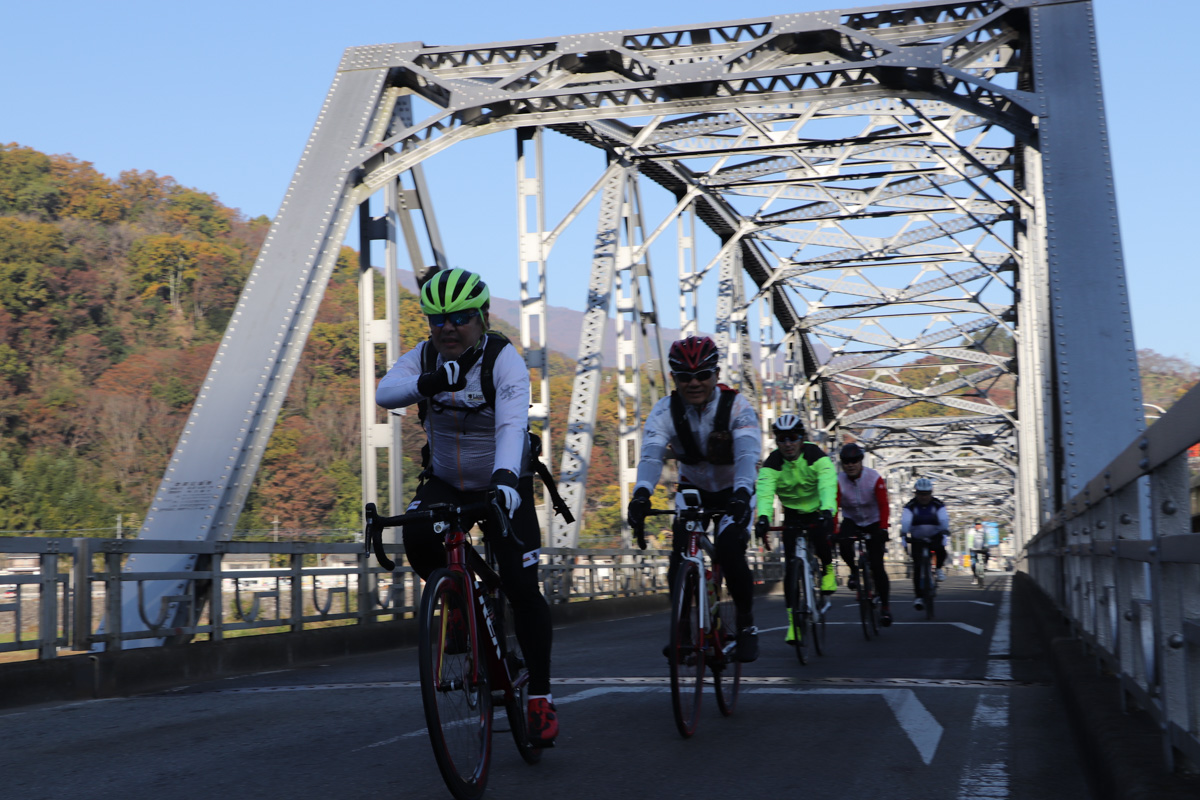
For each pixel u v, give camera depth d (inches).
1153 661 120.5
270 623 329.4
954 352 1418.6
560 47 502.9
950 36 473.4
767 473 292.4
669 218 781.3
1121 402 382.0
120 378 2797.7
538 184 571.8
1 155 3390.7
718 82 482.3
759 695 220.4
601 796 134.0
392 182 501.7
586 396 590.2
